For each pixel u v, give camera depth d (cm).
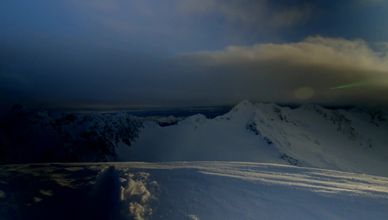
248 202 1948
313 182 2341
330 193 2077
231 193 2044
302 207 1911
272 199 1992
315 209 1891
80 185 2139
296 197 2019
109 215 1744
